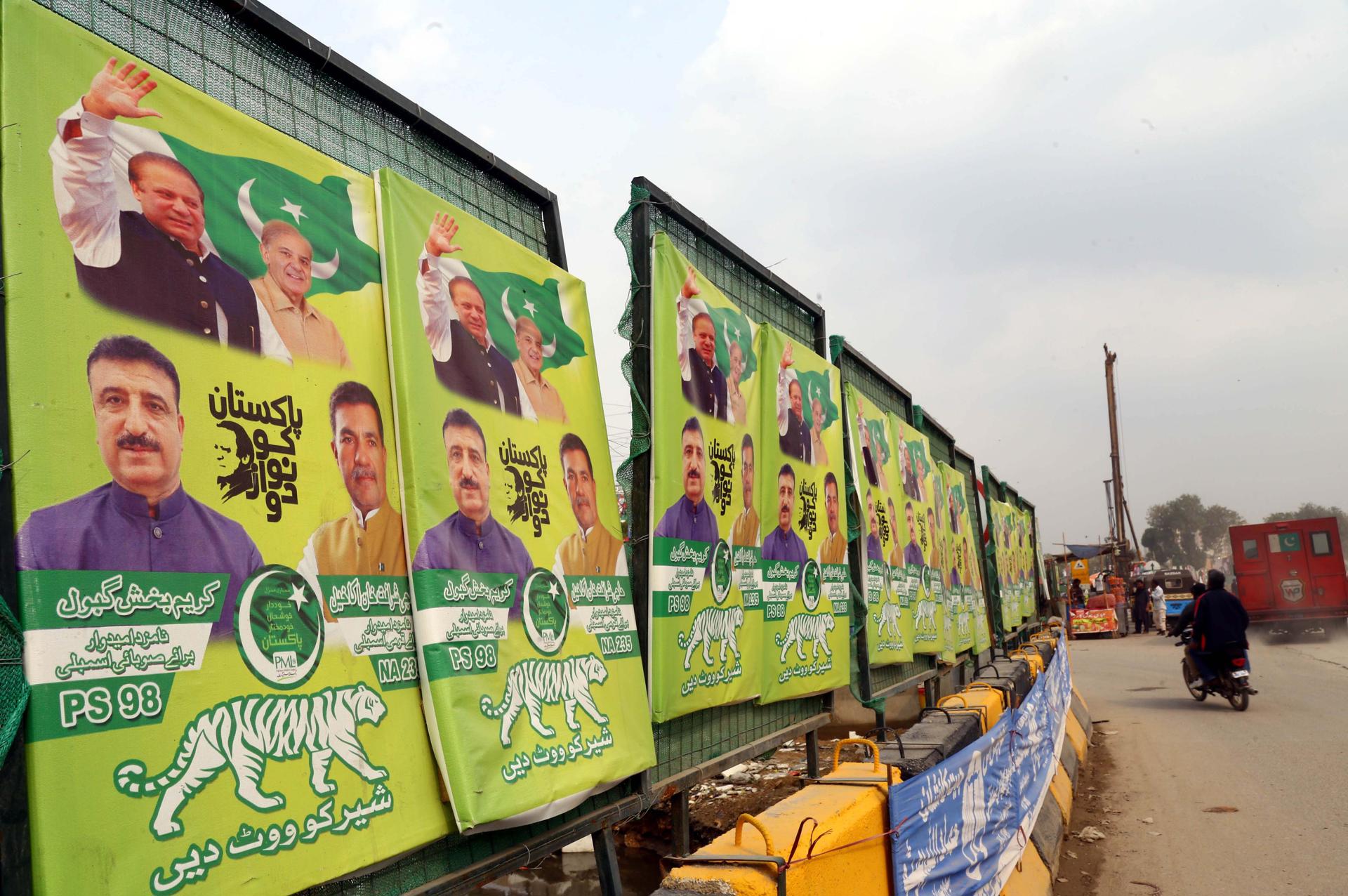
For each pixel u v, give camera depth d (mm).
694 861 2990
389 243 3098
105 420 2152
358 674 2764
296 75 2986
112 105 2293
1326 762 10359
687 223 5059
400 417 3045
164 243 2363
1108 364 53125
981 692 6805
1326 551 27750
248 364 2551
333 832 2584
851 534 7453
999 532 17344
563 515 3830
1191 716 14523
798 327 6957
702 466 4863
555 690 3566
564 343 4059
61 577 2012
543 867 7105
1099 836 8211
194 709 2258
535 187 4113
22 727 1914
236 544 2434
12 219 2027
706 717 4926
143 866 2086
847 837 3436
